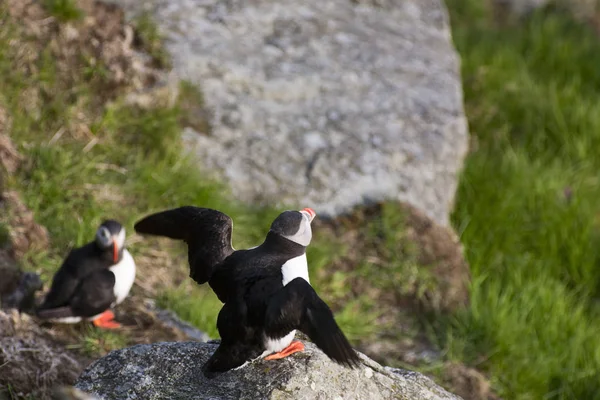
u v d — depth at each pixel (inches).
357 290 456.4
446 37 635.5
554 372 430.0
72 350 367.2
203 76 527.2
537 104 629.0
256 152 497.0
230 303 250.2
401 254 467.5
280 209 466.6
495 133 610.2
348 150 506.9
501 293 479.8
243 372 267.1
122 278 379.6
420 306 454.6
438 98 558.3
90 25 509.0
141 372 272.8
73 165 451.8
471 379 416.8
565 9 798.5
